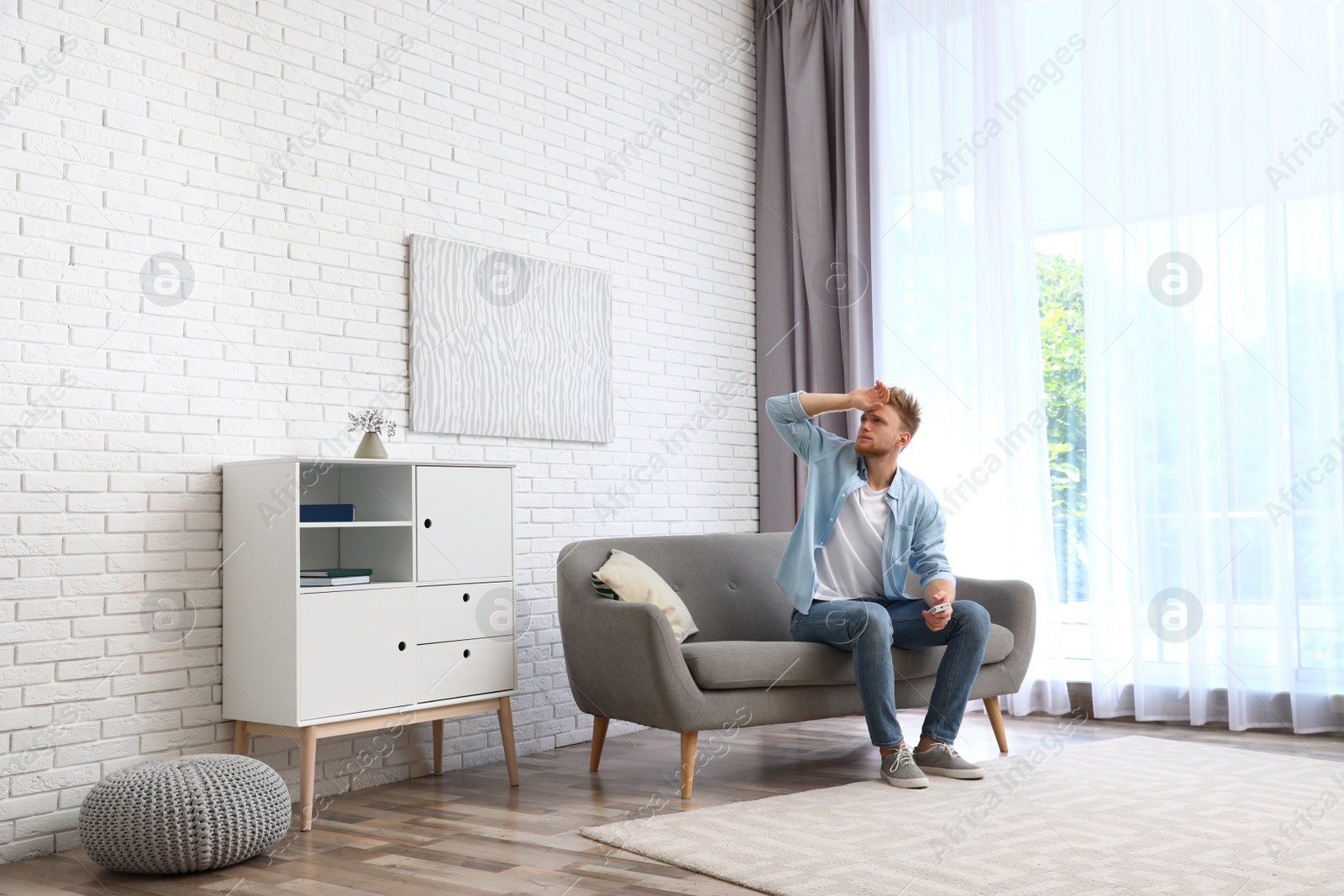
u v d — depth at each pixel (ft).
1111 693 13.99
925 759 10.68
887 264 15.99
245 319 10.54
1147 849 7.91
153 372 9.82
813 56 16.67
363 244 11.60
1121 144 14.10
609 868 7.86
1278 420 13.12
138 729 9.54
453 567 10.72
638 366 14.89
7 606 8.79
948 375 15.42
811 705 10.62
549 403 13.46
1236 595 13.26
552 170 13.82
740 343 16.74
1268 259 13.17
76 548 9.22
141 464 9.69
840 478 11.27
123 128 9.70
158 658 9.70
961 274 15.38
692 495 15.65
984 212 15.20
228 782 8.28
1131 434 13.94
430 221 12.30
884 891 7.07
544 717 13.17
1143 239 14.01
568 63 14.12
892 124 16.19
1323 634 12.82
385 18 11.96
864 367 16.08
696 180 16.07
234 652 9.98
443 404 12.21
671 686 9.86
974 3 15.33
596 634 10.48
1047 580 14.44
